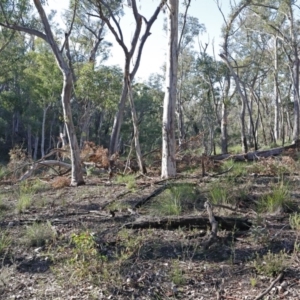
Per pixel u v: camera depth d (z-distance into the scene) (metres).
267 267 4.38
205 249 5.01
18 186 11.01
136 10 14.04
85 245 4.71
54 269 4.67
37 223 6.32
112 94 24.45
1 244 5.38
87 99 28.45
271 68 36.50
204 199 7.15
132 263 4.70
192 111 41.19
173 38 10.59
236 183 8.54
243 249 4.96
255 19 29.70
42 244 5.49
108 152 15.08
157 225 5.78
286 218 5.97
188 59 35.09
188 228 5.70
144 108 41.53
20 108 36.12
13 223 6.59
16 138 42.34
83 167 13.76
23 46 29.39
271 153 14.58
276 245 4.99
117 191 9.30
